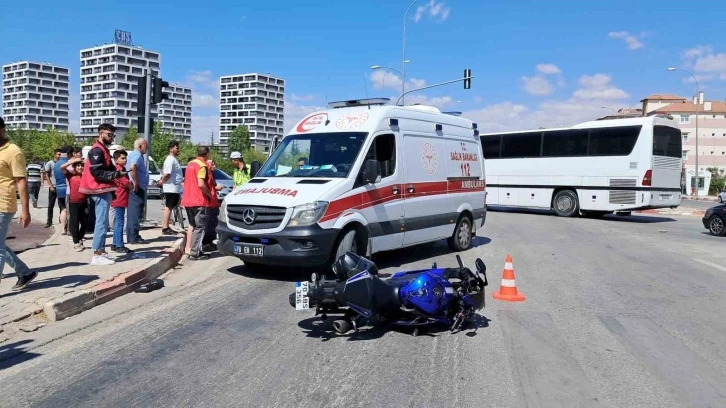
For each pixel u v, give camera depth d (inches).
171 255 373.1
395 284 233.8
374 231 348.8
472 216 473.7
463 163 461.7
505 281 303.9
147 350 209.8
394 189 368.5
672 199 825.5
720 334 245.6
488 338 232.2
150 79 516.1
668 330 250.1
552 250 487.2
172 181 476.1
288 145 378.3
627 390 181.2
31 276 275.4
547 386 182.9
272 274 348.8
